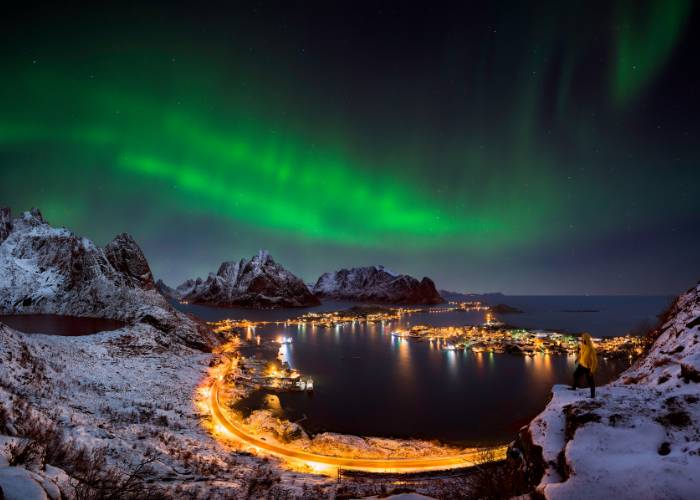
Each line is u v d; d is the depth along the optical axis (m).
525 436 8.53
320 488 16.83
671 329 12.79
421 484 17.80
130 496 10.49
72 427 16.58
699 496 5.23
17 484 5.95
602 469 6.10
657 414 7.23
